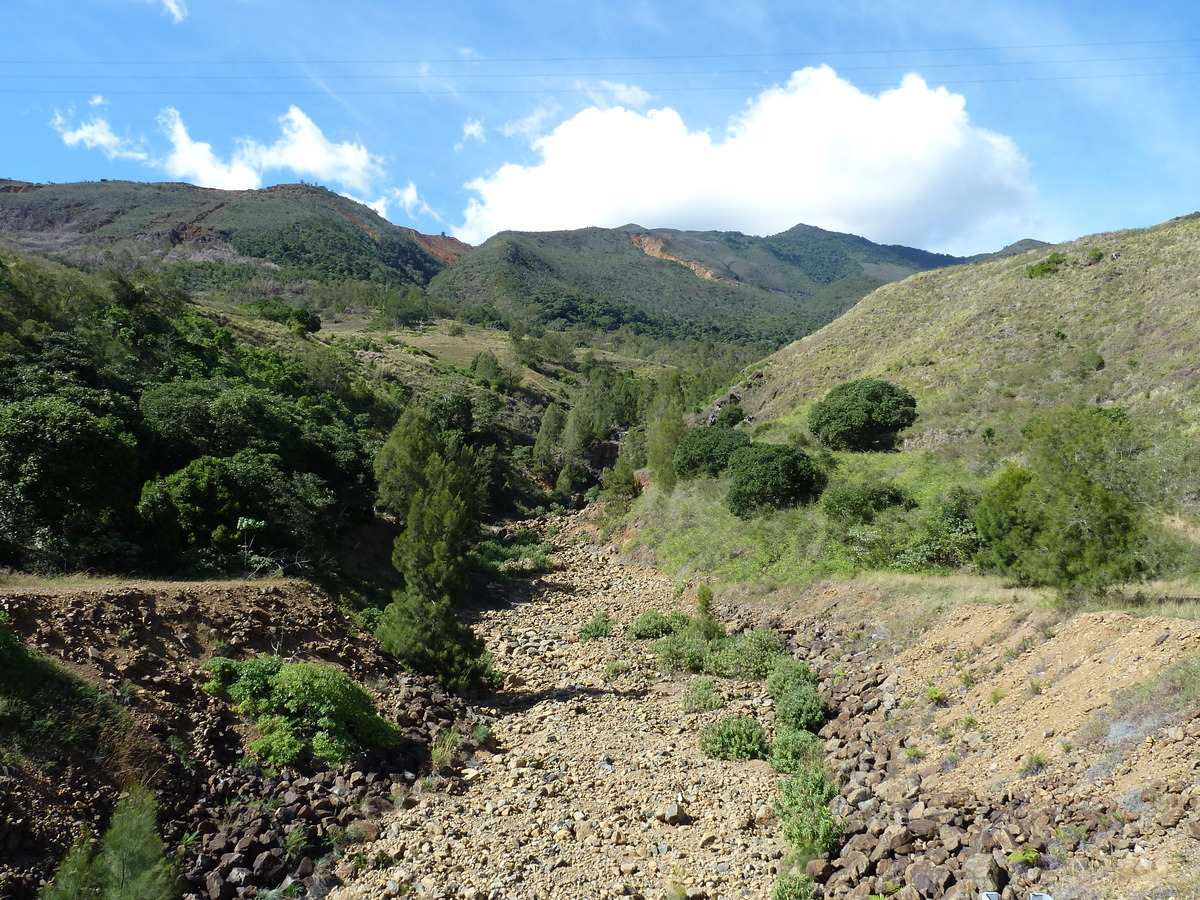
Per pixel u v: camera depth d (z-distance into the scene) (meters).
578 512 55.69
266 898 9.96
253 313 94.81
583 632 26.06
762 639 21.75
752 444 41.69
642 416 84.12
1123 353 37.75
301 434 33.03
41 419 18.59
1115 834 8.97
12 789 9.36
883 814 11.45
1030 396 37.81
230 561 20.30
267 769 12.40
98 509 18.80
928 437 38.25
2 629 11.47
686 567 32.62
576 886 10.69
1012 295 51.97
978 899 8.67
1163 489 22.00
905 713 15.16
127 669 12.57
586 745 16.17
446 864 11.16
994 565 20.34
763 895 10.30
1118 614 13.91
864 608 21.94
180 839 10.45
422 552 20.33
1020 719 12.84
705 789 14.01
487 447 58.00
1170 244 48.19
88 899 8.30
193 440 26.20
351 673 16.66
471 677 19.27
